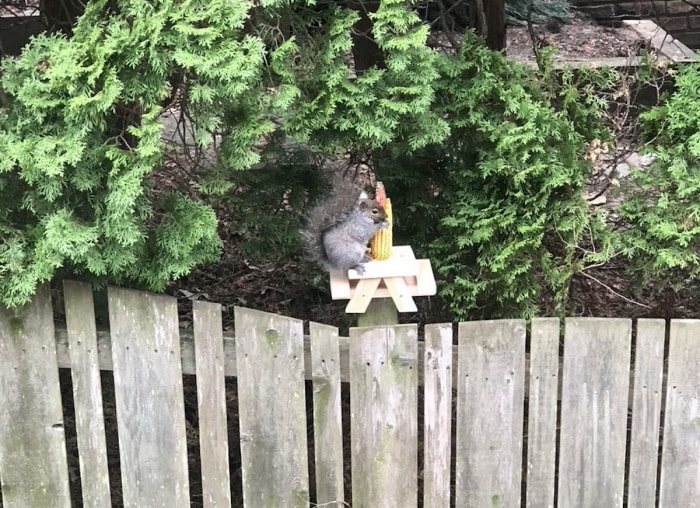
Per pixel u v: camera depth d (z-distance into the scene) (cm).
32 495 262
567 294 294
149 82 221
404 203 306
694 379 250
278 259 337
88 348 250
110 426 319
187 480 260
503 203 280
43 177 220
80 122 220
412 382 251
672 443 256
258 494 260
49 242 217
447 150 299
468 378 250
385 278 244
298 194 304
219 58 215
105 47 214
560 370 257
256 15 238
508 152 273
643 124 301
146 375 251
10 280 228
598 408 253
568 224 266
